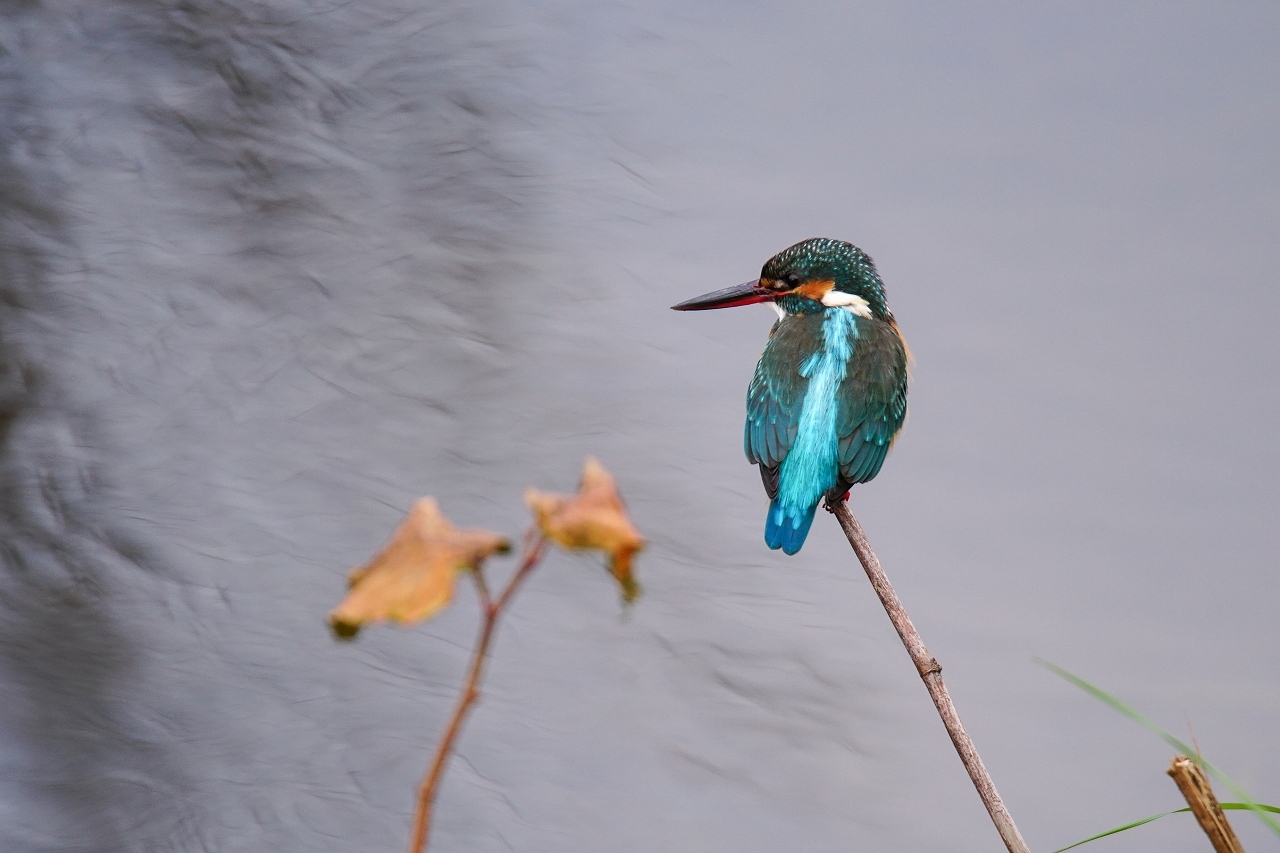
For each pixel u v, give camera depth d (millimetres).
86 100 16719
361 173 16406
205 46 17781
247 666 10594
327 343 14047
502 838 9367
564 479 12727
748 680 10727
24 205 15516
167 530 11766
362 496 12359
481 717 10320
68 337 13922
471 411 13453
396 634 11086
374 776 9789
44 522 11609
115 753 9711
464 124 17453
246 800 9500
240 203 16000
